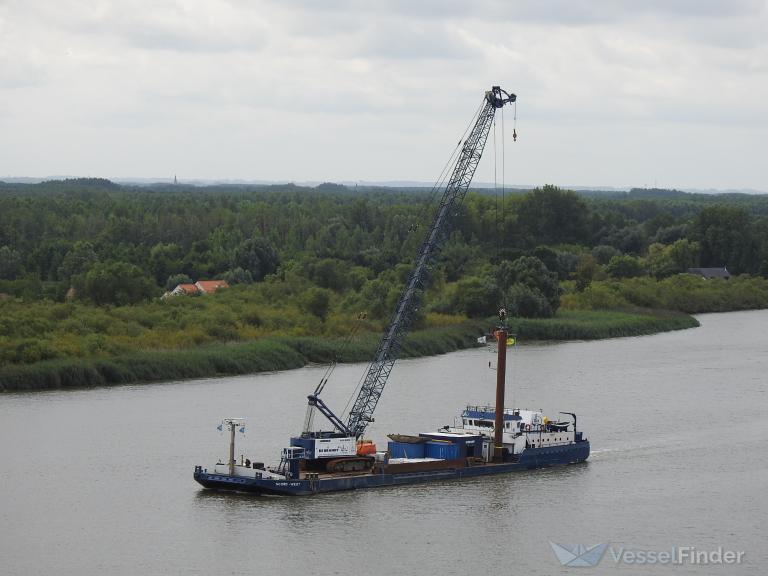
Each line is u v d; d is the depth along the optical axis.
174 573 122.19
